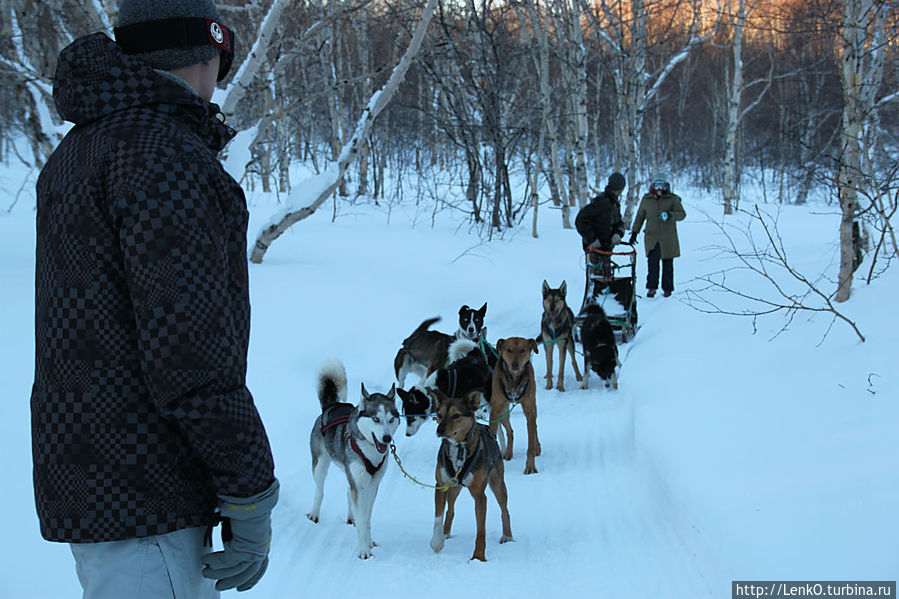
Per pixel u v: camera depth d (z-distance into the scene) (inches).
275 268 420.5
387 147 1047.0
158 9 65.9
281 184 939.3
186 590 63.4
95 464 58.5
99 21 329.7
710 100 1585.9
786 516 137.8
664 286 476.7
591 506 190.1
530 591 145.0
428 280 449.4
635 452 216.1
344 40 901.2
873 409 164.4
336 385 204.2
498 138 657.0
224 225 62.5
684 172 1861.5
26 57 370.9
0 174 601.0
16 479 157.3
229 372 58.8
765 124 1461.6
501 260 538.0
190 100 65.0
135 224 56.3
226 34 72.1
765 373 219.0
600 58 845.8
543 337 320.8
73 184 59.1
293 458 221.6
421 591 146.9
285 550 165.9
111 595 59.9
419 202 851.4
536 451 234.5
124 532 59.2
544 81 687.7
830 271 341.7
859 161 253.9
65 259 58.7
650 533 164.4
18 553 135.6
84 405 58.2
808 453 158.4
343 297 376.2
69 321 58.3
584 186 732.7
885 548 116.8
